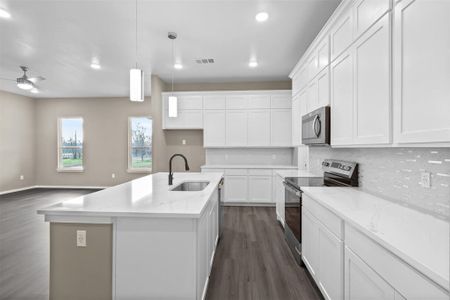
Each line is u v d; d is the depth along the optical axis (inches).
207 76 195.2
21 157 255.0
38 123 268.8
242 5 98.1
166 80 206.4
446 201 53.5
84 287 60.2
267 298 76.0
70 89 233.5
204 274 71.5
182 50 142.7
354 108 75.2
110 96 263.9
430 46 45.2
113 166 265.3
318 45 109.1
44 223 146.7
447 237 42.1
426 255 35.0
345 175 97.3
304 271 92.0
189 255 58.2
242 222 152.3
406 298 36.6
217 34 122.6
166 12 102.6
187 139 219.8
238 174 192.5
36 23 110.3
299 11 102.8
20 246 113.4
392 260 39.9
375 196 76.6
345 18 81.3
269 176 189.8
